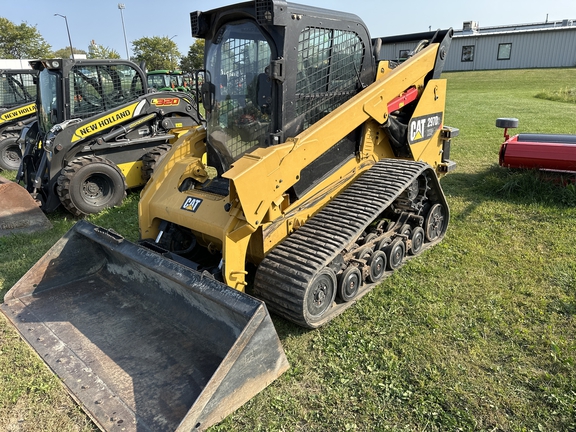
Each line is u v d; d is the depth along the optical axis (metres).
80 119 6.96
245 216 3.19
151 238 4.27
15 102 11.45
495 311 3.71
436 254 4.78
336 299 3.82
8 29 46.28
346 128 3.89
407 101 4.64
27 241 5.76
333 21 3.81
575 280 4.11
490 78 26.42
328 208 3.96
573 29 27.00
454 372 3.05
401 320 3.65
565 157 6.02
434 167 5.46
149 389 2.89
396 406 2.80
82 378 3.03
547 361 3.12
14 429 2.68
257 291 3.49
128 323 3.57
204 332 3.30
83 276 4.27
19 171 7.48
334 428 2.67
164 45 44.75
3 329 3.62
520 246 4.91
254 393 2.81
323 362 3.22
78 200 6.44
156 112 7.55
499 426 2.62
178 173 4.23
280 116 3.56
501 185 6.57
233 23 3.79
